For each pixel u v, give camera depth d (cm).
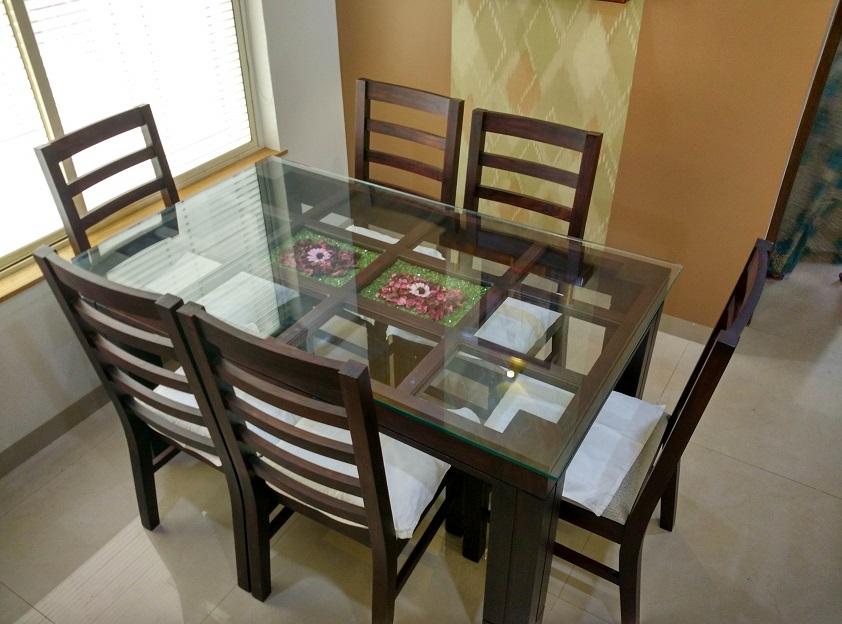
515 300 186
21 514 221
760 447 239
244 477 171
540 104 283
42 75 226
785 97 231
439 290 190
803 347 280
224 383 151
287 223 221
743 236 261
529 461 141
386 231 216
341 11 314
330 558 207
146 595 199
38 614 195
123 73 251
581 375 161
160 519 219
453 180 242
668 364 274
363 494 148
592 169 214
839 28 219
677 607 194
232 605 196
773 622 190
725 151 250
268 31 287
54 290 164
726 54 235
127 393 184
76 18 231
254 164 254
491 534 159
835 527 214
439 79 305
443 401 154
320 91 324
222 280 196
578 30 259
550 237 211
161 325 160
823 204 300
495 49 282
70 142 205
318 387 130
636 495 169
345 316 181
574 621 191
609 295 186
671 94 251
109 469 236
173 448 213
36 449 242
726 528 214
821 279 318
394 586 170
